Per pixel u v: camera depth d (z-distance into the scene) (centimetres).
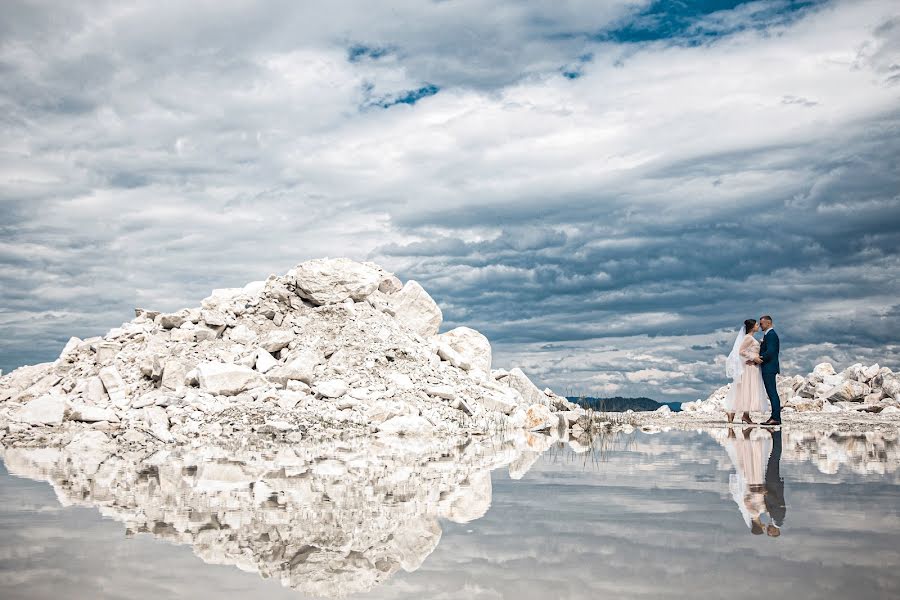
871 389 2266
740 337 1653
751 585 324
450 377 1711
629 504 543
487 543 415
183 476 732
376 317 1820
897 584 324
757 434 1291
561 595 313
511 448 1062
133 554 400
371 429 1318
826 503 535
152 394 1464
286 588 334
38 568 372
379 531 452
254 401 1416
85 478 726
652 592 315
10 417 1395
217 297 1861
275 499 577
